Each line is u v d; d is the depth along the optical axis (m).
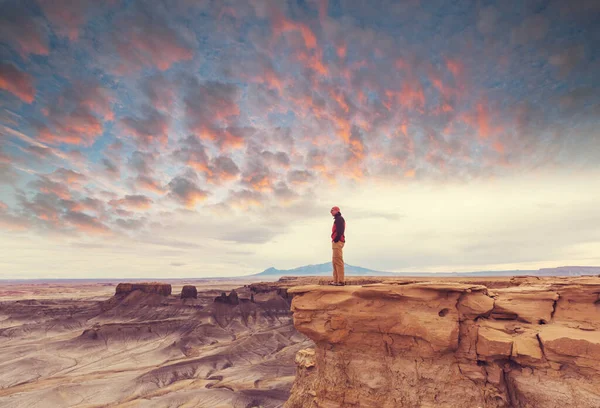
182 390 65.44
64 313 160.38
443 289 14.00
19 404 59.47
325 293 16.28
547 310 14.10
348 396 15.03
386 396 14.22
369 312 15.02
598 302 13.70
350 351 15.66
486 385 13.04
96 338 114.00
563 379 12.06
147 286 170.50
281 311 162.25
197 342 117.12
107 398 62.62
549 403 12.00
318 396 15.95
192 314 151.00
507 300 14.73
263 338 114.94
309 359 23.11
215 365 87.56
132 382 71.19
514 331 13.67
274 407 54.94
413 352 14.26
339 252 16.92
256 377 74.12
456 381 13.34
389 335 14.78
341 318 15.58
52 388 65.44
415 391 13.75
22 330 129.75
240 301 165.50
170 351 104.81
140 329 124.31
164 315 150.75
